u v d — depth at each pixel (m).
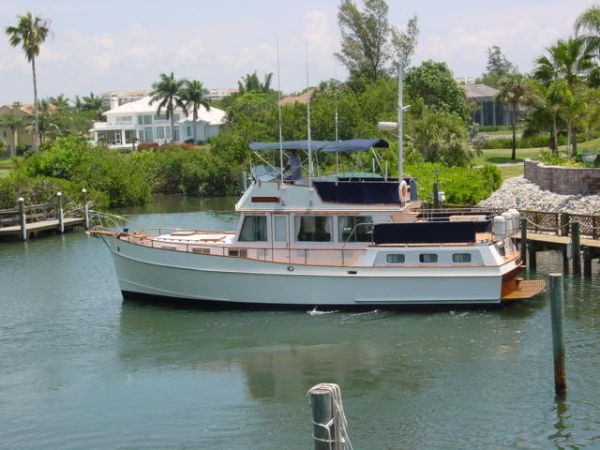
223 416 19.05
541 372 21.06
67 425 18.88
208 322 26.64
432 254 26.58
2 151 115.25
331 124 75.38
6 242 47.38
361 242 27.20
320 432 12.01
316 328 25.48
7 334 26.47
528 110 75.25
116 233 29.86
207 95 118.12
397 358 22.55
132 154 86.38
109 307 29.36
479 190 48.22
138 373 22.22
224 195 82.00
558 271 32.94
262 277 27.25
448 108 83.69
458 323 25.56
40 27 85.00
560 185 43.81
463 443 17.25
